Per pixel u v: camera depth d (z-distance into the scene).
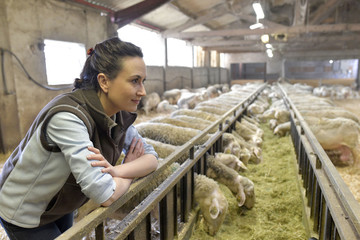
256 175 3.88
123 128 1.26
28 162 1.00
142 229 1.68
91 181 0.97
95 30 7.68
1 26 4.89
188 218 2.41
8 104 5.09
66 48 7.24
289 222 2.69
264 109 9.09
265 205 2.98
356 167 4.17
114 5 8.27
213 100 8.08
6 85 5.02
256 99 10.65
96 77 1.08
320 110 5.78
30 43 5.49
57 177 1.03
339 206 1.66
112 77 1.04
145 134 3.75
